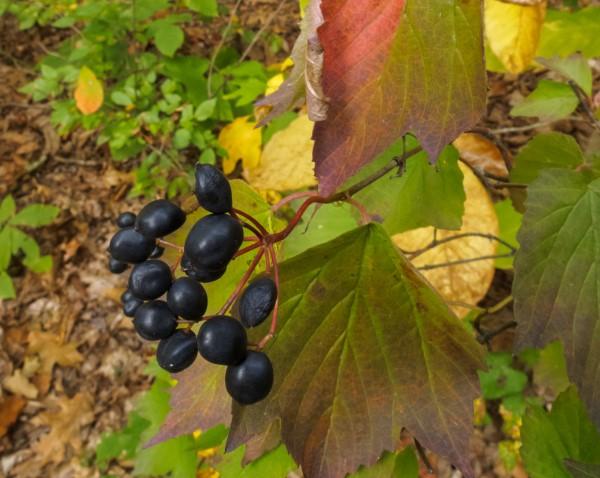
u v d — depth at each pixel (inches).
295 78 3.5
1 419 16.9
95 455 16.5
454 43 3.2
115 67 18.3
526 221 4.5
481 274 8.4
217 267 3.4
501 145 7.2
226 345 3.3
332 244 4.1
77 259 19.8
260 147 12.8
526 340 4.4
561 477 5.6
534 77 18.8
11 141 21.6
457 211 6.0
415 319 4.1
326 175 3.2
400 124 3.2
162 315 3.6
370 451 4.2
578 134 16.6
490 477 13.6
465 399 4.1
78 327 18.7
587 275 4.4
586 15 8.0
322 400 4.2
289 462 5.3
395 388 4.2
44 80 17.1
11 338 18.3
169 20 17.2
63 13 19.6
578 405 5.7
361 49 3.1
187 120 15.7
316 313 4.1
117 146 16.1
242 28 20.5
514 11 7.1
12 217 17.5
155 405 8.4
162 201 3.8
